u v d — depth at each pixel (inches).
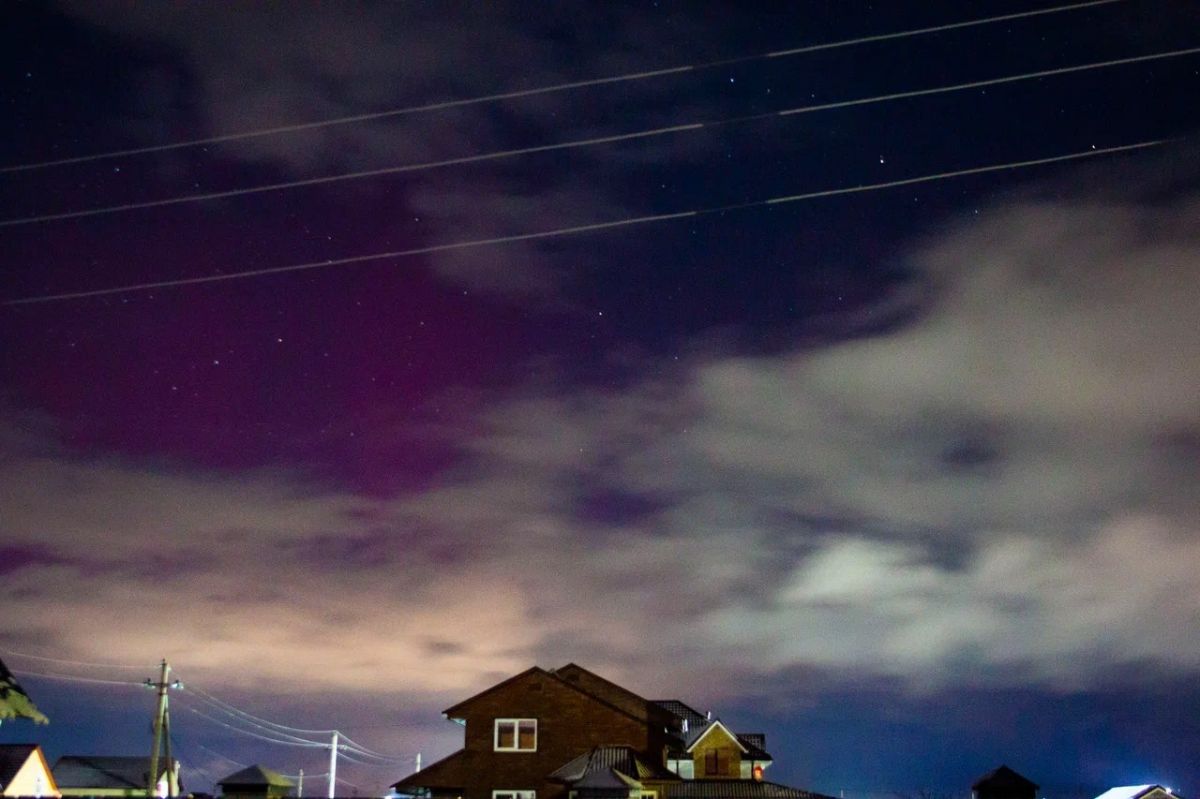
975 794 1971.0
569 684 2274.9
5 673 2610.7
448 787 2229.3
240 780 1708.9
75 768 2903.5
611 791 1836.9
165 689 2041.1
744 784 2062.0
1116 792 2252.7
